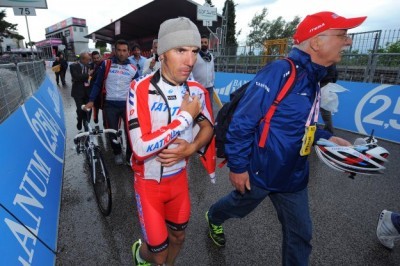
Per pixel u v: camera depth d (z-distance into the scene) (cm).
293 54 141
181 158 133
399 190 314
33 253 171
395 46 579
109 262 201
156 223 140
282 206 159
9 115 254
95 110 407
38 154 275
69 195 299
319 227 244
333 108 260
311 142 145
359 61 604
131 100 126
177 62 120
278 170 146
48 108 464
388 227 212
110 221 253
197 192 309
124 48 354
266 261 204
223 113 162
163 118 130
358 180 339
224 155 162
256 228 243
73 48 5462
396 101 475
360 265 201
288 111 138
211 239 226
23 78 344
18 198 186
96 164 280
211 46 1214
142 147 118
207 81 486
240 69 991
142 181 141
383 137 482
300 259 155
